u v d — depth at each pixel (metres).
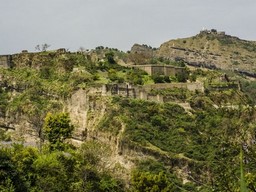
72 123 133.62
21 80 155.50
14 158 63.62
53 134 104.31
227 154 24.50
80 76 144.50
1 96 154.25
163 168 106.75
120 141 116.62
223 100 145.25
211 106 139.75
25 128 140.00
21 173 61.28
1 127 146.75
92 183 78.38
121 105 127.81
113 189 81.88
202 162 97.25
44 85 150.00
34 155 70.94
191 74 168.50
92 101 133.00
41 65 158.75
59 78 151.00
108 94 132.62
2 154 58.72
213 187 24.44
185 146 111.88
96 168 82.38
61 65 155.75
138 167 110.06
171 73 165.50
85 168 77.94
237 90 155.25
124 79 148.88
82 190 74.25
